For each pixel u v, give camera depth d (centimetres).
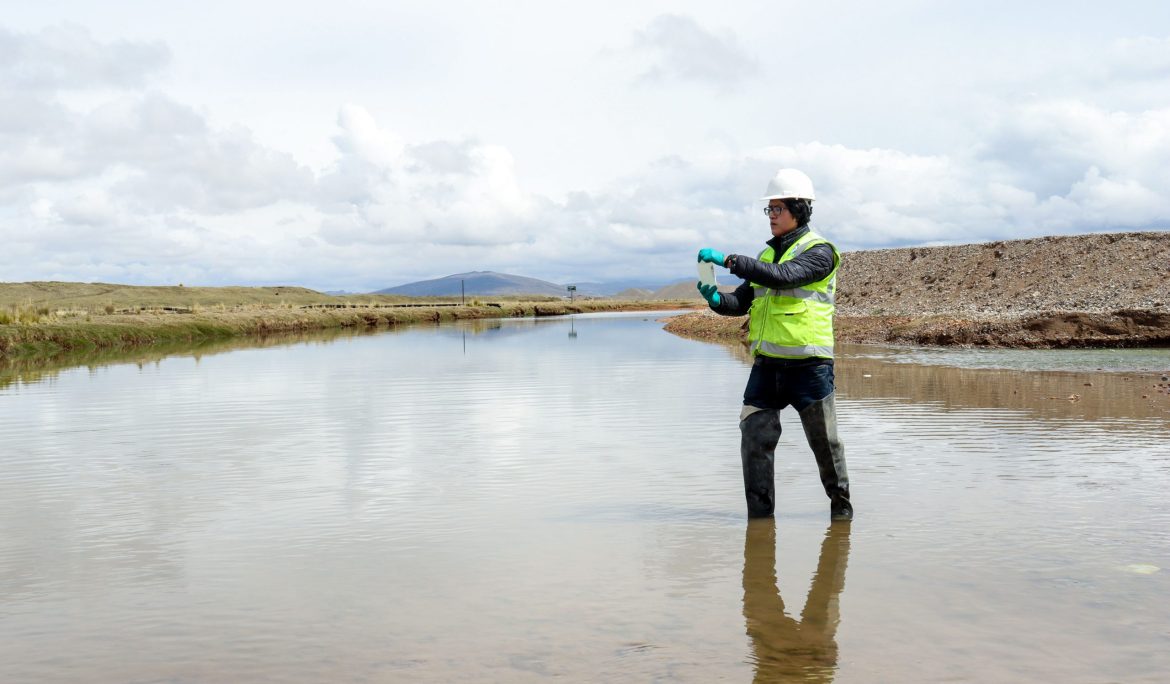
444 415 1098
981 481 663
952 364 1802
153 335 3428
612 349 2455
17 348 2705
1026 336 2327
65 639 370
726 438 898
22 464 800
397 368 1867
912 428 929
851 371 1650
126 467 778
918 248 4028
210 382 1590
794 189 561
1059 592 410
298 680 323
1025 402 1144
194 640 366
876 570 448
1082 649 343
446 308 7938
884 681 316
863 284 3950
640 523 559
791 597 409
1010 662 331
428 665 335
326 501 632
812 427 552
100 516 596
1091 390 1277
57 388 1509
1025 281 3128
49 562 488
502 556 487
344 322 5228
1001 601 399
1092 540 498
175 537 538
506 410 1141
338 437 934
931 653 341
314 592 428
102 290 11769
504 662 337
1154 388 1292
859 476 688
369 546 511
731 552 488
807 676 320
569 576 448
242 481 709
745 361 1945
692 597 412
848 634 362
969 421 975
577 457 798
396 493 657
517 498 636
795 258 545
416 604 407
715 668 329
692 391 1341
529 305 9038
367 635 369
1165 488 632
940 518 554
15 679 329
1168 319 2220
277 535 539
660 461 775
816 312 551
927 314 2958
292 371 1817
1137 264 2838
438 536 532
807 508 591
